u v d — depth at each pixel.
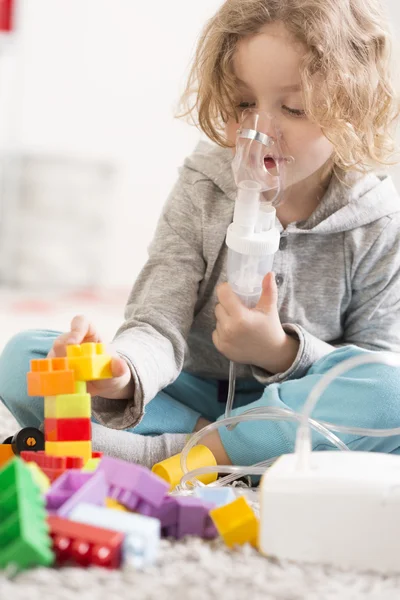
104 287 3.82
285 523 0.87
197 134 3.75
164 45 3.72
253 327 1.32
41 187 3.74
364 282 1.50
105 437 1.31
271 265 1.32
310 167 1.38
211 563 0.83
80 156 3.77
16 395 1.33
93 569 0.78
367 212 1.48
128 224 3.81
